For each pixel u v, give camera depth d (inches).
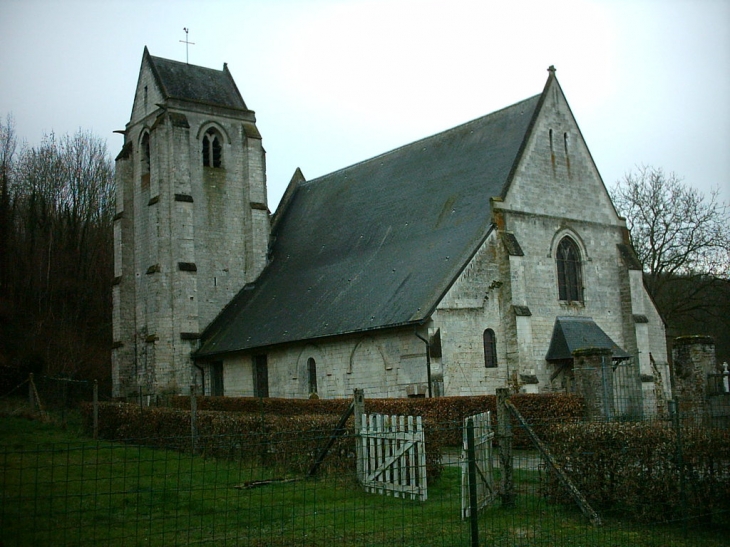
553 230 1425.9
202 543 494.6
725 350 2477.9
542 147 1440.7
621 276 1528.1
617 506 576.4
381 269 1470.2
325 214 1892.2
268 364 1589.6
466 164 1537.9
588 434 592.1
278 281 1811.0
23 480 690.2
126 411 1113.4
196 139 1955.0
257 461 794.2
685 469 556.1
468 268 1277.1
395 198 1665.8
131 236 2036.2
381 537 513.7
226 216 1967.3
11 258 2347.4
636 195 2121.1
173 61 2057.1
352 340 1364.4
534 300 1375.5
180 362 1807.3
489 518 573.9
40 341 2186.3
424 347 1221.7
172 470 759.1
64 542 480.7
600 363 1006.4
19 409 1405.0
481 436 612.7
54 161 2856.8
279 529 532.1
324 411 1190.3
